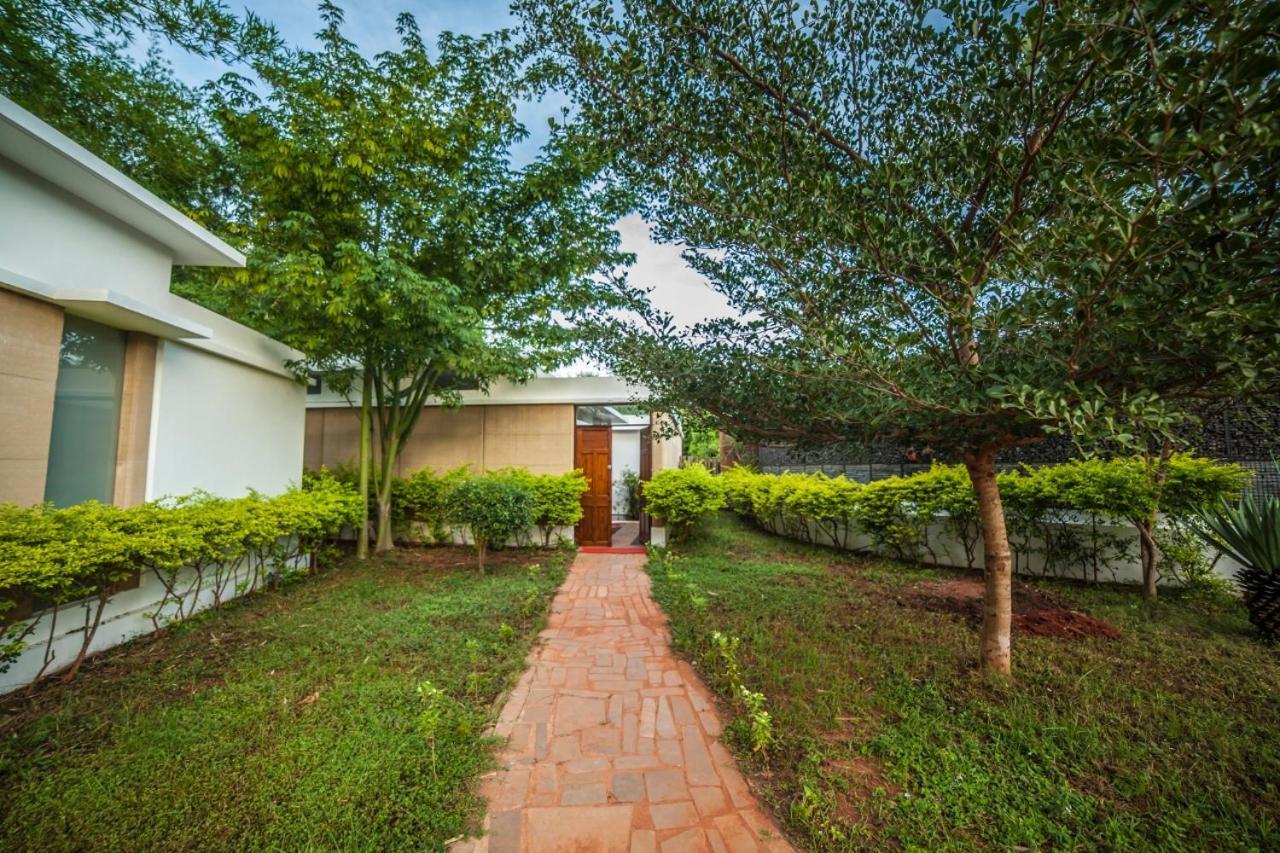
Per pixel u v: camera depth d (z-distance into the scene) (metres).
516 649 3.51
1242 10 1.02
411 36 5.34
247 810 1.85
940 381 2.28
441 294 5.11
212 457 4.68
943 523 5.77
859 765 2.17
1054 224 1.73
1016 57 1.60
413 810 1.88
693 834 1.83
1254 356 1.40
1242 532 3.61
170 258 4.34
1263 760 2.11
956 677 2.89
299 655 3.27
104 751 2.21
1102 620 3.80
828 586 5.05
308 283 4.71
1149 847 1.69
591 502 7.89
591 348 3.55
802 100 2.17
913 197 2.22
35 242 3.19
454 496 5.86
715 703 2.81
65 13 4.86
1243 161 1.12
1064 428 1.78
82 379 3.54
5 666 2.66
